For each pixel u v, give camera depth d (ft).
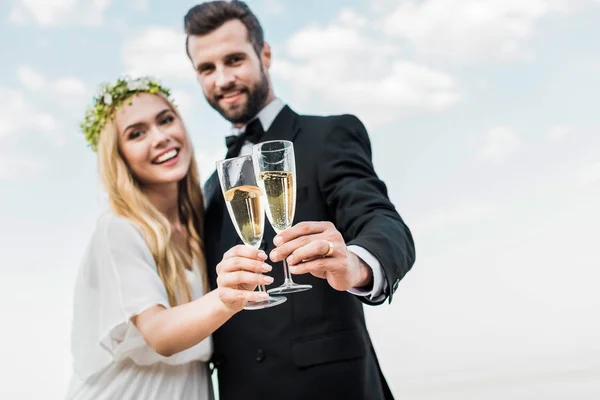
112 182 7.41
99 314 7.06
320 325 6.56
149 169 7.49
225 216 7.36
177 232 7.62
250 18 7.78
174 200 7.74
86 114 7.72
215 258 7.32
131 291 6.57
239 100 7.64
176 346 5.93
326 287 6.66
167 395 6.74
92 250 7.15
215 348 7.03
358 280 5.03
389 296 5.21
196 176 7.82
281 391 6.50
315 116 7.39
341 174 6.72
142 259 6.87
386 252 5.35
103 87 7.63
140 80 7.66
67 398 7.11
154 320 6.06
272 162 5.09
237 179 5.23
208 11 7.62
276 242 4.85
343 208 6.46
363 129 7.30
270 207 5.15
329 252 4.70
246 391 6.67
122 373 6.84
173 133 7.57
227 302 5.15
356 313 6.79
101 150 7.51
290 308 6.63
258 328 6.70
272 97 7.88
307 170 6.94
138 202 7.28
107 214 7.34
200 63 7.72
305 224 4.86
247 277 4.95
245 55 7.61
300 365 6.46
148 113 7.50
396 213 6.24
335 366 6.47
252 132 7.50
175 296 7.02
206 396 7.01
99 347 6.95
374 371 6.93
